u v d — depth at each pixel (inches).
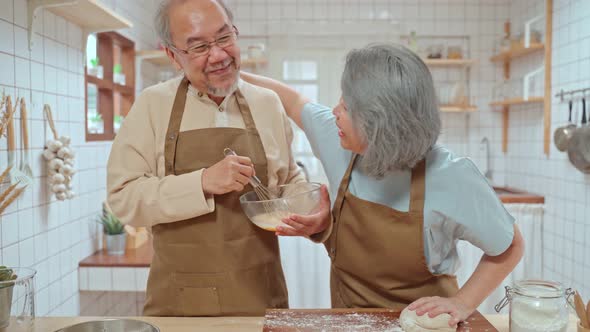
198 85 51.6
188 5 47.3
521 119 155.4
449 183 46.3
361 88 43.5
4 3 69.0
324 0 171.5
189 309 52.6
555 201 130.6
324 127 55.0
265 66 171.0
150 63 144.9
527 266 136.8
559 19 127.1
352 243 51.2
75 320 50.0
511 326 43.3
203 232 51.8
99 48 114.7
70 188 84.7
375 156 44.4
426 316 43.3
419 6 170.7
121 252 103.1
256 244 53.9
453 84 168.2
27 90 75.2
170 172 52.6
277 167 55.7
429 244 48.6
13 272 44.6
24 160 73.0
